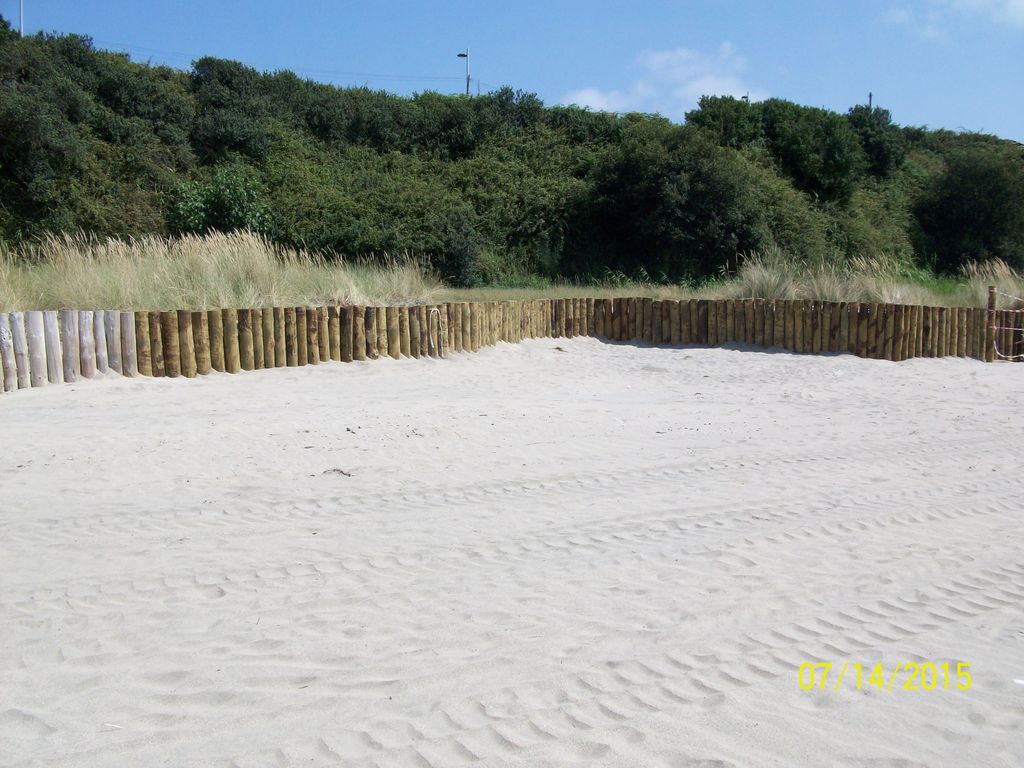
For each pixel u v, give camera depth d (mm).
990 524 5910
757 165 34500
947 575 4969
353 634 4086
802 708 3463
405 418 8859
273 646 3953
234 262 13758
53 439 7559
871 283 17094
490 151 33625
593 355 14930
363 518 5805
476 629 4152
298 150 30703
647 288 22234
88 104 26938
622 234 30531
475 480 6773
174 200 25969
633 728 3279
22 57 26641
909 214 36375
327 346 12508
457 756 3088
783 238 30344
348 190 29094
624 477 6961
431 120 33875
